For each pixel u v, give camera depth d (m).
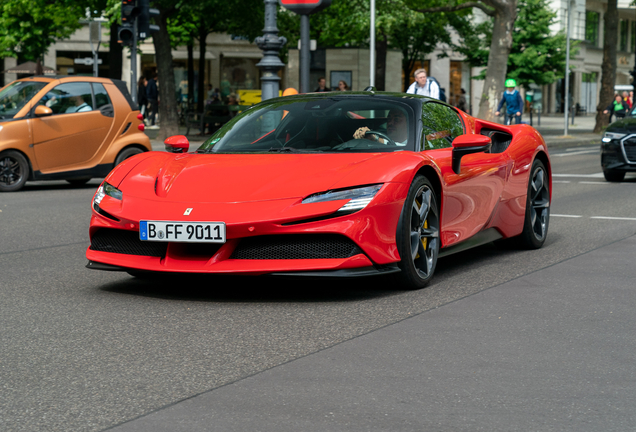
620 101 32.75
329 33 30.52
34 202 10.81
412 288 5.18
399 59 35.84
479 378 3.38
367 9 27.41
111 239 5.06
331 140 5.50
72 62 41.03
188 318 4.41
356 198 4.71
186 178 5.00
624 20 65.62
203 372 3.45
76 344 3.89
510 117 22.20
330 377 3.38
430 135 5.69
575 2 57.91
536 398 3.13
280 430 2.79
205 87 42.31
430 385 3.28
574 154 22.45
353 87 30.67
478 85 51.62
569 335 4.09
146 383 3.30
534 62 34.28
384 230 4.81
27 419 2.90
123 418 2.91
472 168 5.89
